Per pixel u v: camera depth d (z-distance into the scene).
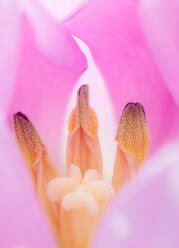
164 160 0.15
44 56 0.18
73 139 0.19
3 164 0.15
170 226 0.15
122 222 0.15
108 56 0.19
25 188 0.15
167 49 0.16
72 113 0.19
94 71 0.20
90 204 0.18
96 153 0.19
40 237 0.16
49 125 0.19
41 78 0.19
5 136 0.15
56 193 0.18
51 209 0.18
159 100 0.19
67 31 0.17
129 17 0.18
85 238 0.18
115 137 0.19
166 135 0.19
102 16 0.18
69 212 0.18
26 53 0.18
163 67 0.17
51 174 0.19
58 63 0.17
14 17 0.16
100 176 0.19
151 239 0.15
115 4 0.18
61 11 0.18
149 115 0.19
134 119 0.19
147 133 0.19
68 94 0.19
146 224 0.15
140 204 0.15
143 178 0.15
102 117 0.20
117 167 0.19
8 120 0.18
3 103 0.16
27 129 0.19
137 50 0.19
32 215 0.16
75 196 0.18
